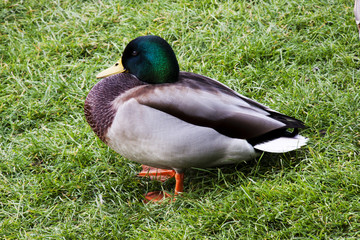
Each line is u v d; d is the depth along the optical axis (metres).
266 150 7.43
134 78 7.90
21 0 12.34
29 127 9.62
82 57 11.02
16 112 9.80
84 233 7.36
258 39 10.69
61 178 8.32
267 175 7.83
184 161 7.54
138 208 7.72
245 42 10.62
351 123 8.58
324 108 9.02
